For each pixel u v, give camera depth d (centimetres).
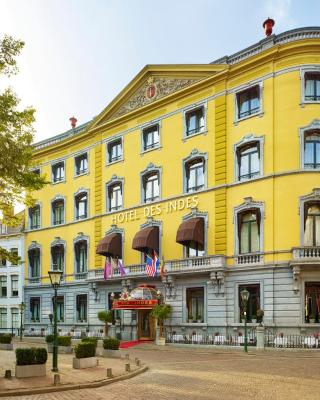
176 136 4169
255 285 3522
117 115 4769
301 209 3366
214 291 3691
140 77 4481
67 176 5288
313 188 3359
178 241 3897
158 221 4206
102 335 4450
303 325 3250
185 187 4050
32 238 5653
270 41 3631
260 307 3438
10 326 5772
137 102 4566
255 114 3631
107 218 4719
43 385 1742
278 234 3412
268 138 3541
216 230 3759
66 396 1606
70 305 5062
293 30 3528
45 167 5566
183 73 4153
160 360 2689
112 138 4775
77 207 5147
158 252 4172
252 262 3528
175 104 4209
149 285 4153
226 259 3681
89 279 4703
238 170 3728
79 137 5116
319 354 2908
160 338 3762
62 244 5247
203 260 3756
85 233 4969
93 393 1661
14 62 2128
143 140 4472
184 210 4016
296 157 3419
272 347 3222
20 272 5722
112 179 4712
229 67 3797
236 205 3678
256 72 3662
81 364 2233
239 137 3725
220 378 1947
